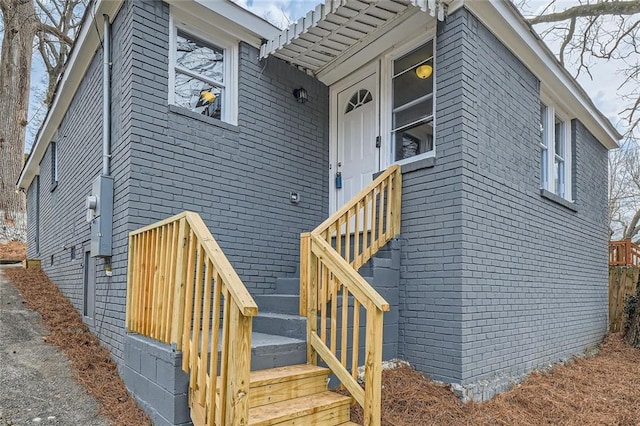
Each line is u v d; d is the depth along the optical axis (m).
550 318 5.37
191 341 2.80
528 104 5.12
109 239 4.10
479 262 4.05
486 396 3.90
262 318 3.81
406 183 4.39
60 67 14.38
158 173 3.93
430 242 4.11
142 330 3.32
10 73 11.35
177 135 4.09
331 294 3.36
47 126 7.28
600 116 7.00
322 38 4.59
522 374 4.61
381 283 4.11
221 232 4.37
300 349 3.37
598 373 5.15
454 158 3.99
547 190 5.58
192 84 4.45
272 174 4.90
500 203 4.44
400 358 4.21
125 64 3.99
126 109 3.91
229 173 4.49
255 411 2.67
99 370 3.77
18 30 11.30
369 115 5.10
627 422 3.60
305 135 5.30
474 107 4.13
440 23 4.22
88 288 5.04
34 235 9.64
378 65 4.98
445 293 3.94
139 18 3.93
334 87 5.58
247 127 4.71
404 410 3.38
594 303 6.93
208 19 4.44
